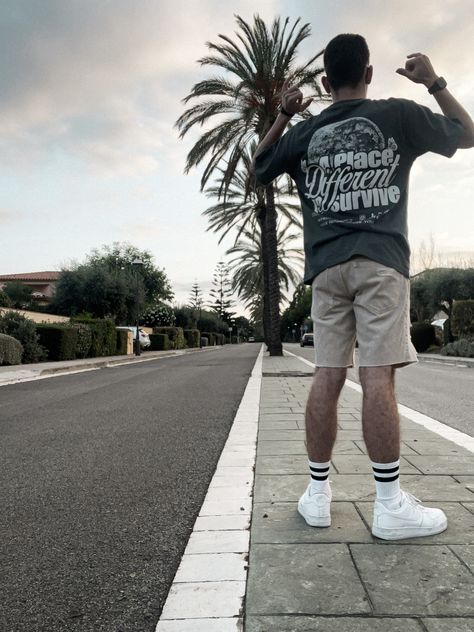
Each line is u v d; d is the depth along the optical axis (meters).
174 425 5.74
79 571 2.11
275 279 24.47
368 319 2.21
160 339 39.19
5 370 14.88
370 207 2.26
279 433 4.80
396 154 2.28
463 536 2.18
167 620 1.62
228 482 3.17
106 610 1.79
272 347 24.88
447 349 24.70
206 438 4.93
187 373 14.34
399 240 2.26
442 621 1.55
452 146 2.26
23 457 4.29
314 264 2.37
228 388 9.77
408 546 2.09
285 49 20.19
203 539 2.26
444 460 3.57
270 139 2.62
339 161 2.31
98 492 3.24
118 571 2.10
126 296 37.34
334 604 1.66
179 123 21.41
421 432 4.77
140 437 5.09
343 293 2.31
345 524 2.34
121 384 11.32
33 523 2.69
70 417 6.56
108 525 2.64
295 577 1.85
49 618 1.74
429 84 2.32
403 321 2.23
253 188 23.45
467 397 8.40
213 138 21.66
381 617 1.58
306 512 2.35
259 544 2.15
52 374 15.20
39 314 28.92
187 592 1.79
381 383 2.19
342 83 2.42
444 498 2.69
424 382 11.32
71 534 2.52
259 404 7.05
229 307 118.25
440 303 32.97
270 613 1.62
